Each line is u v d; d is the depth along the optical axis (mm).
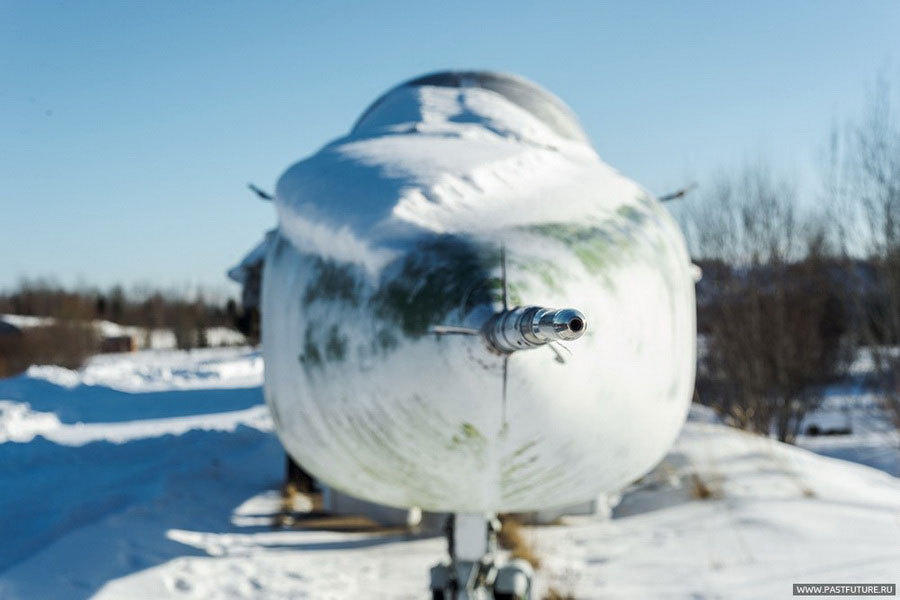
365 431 3939
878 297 17016
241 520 7527
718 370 19047
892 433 18609
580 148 5809
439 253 3869
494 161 4617
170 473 8805
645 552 6438
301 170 4930
